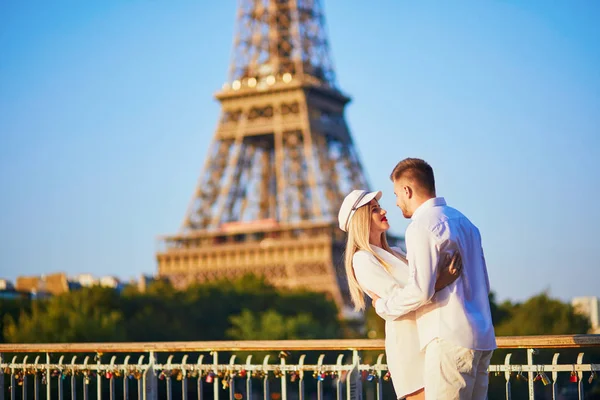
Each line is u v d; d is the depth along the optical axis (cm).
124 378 2242
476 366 1548
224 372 2103
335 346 1934
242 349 2044
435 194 1639
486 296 1579
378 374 1933
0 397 2439
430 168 1641
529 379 1803
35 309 11912
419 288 1512
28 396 2834
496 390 10362
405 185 1630
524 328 14125
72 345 2288
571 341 1736
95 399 2936
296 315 18938
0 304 12688
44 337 11088
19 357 4209
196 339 16912
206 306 17538
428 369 1552
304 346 1964
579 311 15212
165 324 15425
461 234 1559
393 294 1592
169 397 2170
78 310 12625
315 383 12519
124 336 12681
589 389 7112
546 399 10600
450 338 1527
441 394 1534
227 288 18788
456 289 1544
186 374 2164
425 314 1568
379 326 16725
